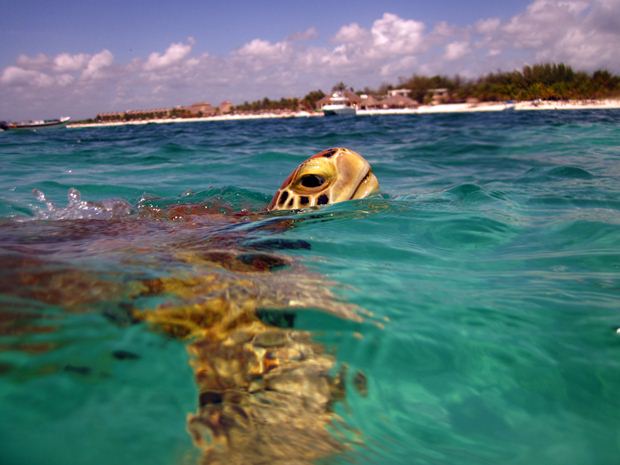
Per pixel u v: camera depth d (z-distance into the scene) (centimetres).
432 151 172
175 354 26
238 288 33
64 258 37
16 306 28
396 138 255
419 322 31
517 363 27
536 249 47
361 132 333
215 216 60
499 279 38
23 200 87
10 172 128
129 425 21
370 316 31
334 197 62
